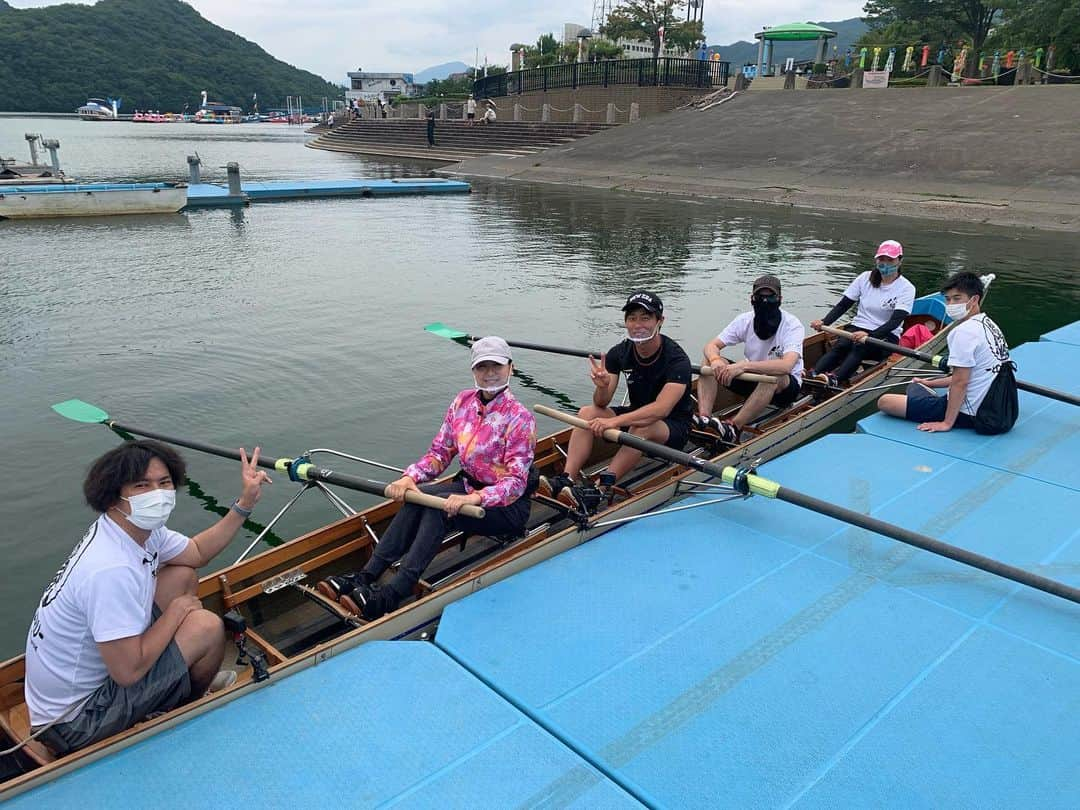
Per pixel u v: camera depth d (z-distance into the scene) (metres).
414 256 15.69
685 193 26.14
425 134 45.66
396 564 4.12
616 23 59.22
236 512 3.29
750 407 6.07
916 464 5.70
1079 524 4.84
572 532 4.53
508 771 2.91
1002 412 6.12
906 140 25.98
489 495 3.91
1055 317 11.47
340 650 3.54
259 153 48.84
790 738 3.11
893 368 7.79
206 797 2.74
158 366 8.60
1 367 8.49
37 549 5.09
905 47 41.72
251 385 8.09
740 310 11.63
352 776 2.86
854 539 4.64
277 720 3.11
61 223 18.94
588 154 33.03
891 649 3.65
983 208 20.38
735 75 37.72
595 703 3.29
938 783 2.90
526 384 8.52
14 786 2.69
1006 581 4.21
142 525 2.64
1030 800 2.83
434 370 8.65
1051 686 3.42
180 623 2.93
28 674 2.75
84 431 6.87
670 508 4.76
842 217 21.27
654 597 4.03
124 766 2.84
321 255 15.60
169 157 43.41
